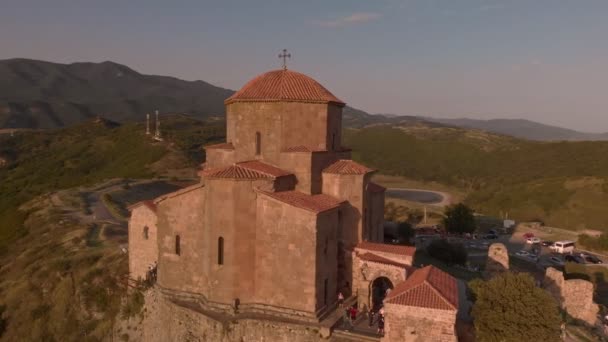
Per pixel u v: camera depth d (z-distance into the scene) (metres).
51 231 64.00
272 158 32.81
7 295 46.50
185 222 32.34
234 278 29.27
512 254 72.56
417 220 95.38
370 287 31.06
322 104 33.44
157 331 32.66
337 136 36.44
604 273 65.94
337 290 32.47
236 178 28.80
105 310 37.72
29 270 49.41
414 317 23.47
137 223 37.50
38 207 81.25
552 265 67.50
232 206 29.00
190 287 32.31
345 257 32.94
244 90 34.66
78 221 67.44
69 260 46.31
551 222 105.69
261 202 29.19
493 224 98.44
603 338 36.62
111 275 40.16
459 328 28.34
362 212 33.62
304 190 32.19
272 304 29.12
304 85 34.47
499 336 24.94
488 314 25.36
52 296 42.44
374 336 26.33
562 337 29.36
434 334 23.19
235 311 29.09
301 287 28.36
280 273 28.88
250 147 33.44
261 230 29.30
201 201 31.73
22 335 39.66
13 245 66.50
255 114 33.09
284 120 32.50
